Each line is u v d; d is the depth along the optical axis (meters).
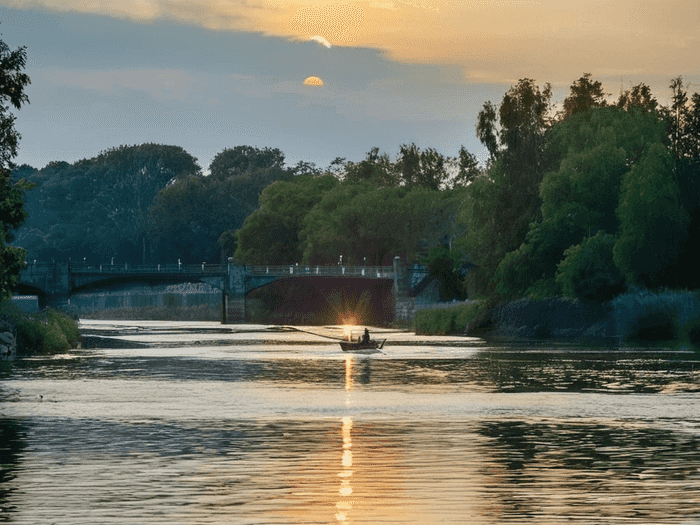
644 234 123.12
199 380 72.00
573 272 128.50
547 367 82.88
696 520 27.47
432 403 56.22
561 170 137.88
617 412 51.53
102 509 28.69
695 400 57.19
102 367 85.38
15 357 97.31
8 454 38.09
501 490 31.31
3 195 91.06
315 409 53.22
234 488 31.59
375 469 34.81
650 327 119.88
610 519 27.58
